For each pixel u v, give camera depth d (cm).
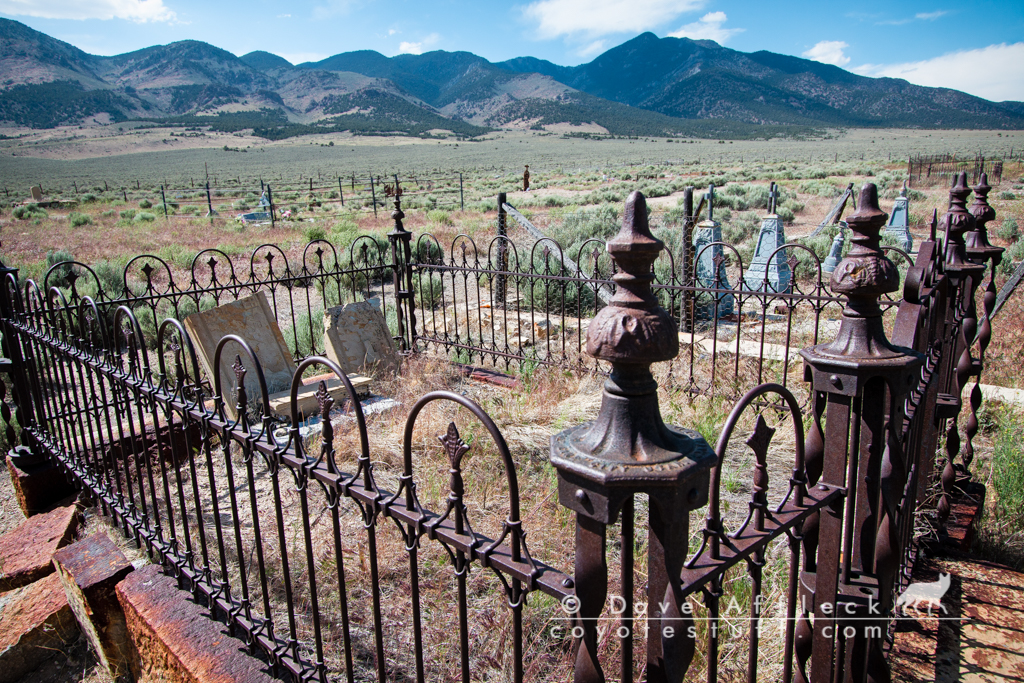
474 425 439
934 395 250
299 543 315
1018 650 209
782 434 432
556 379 567
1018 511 300
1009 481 316
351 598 273
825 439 154
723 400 517
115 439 416
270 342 570
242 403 210
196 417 232
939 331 242
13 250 2027
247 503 367
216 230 2508
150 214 3067
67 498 416
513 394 545
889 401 150
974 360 290
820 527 156
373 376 606
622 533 111
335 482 177
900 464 155
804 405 487
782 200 2609
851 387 146
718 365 597
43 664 303
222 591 253
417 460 398
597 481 105
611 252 105
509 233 1767
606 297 760
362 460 168
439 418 465
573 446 116
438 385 578
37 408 416
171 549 282
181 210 3603
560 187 4803
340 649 244
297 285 1229
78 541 321
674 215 2117
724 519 318
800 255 1192
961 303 275
